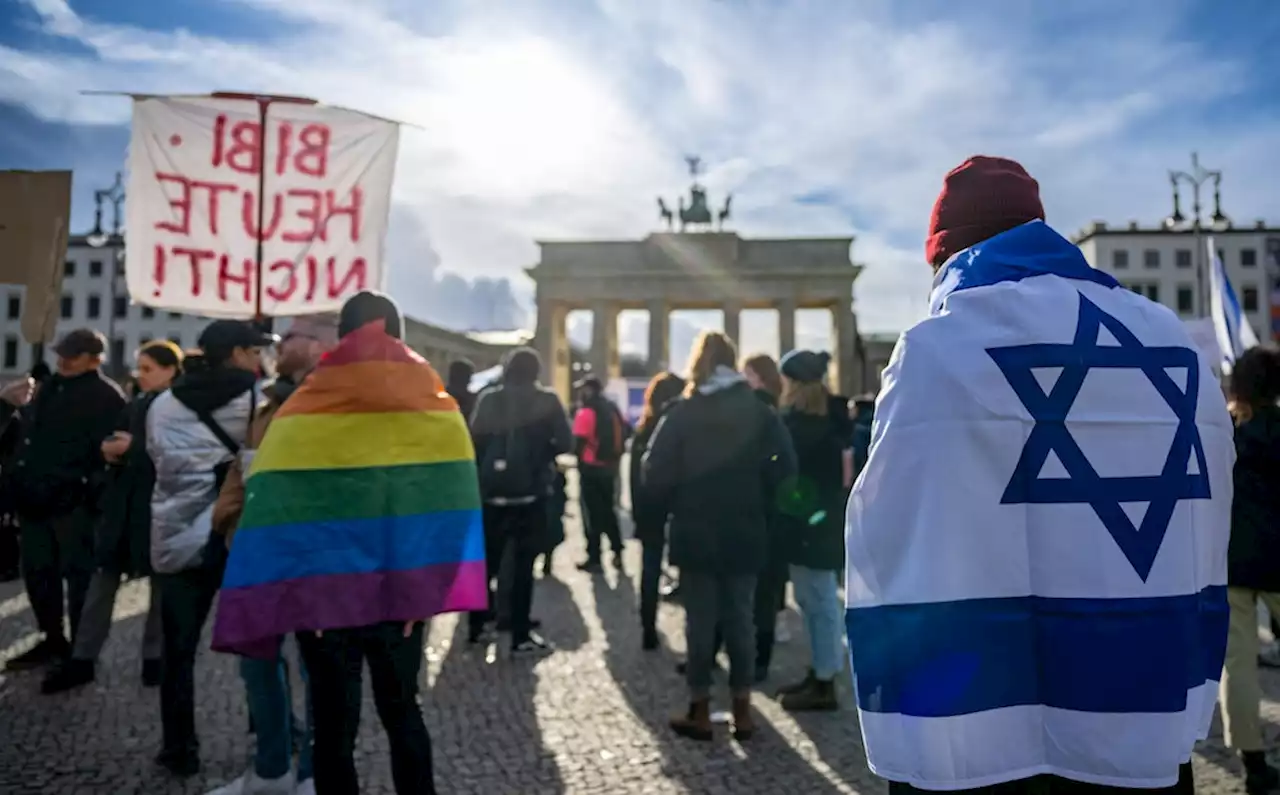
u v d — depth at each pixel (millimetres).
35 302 5562
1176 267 70000
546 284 55000
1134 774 1464
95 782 4039
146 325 62094
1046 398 1545
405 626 3061
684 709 5191
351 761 2973
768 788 4047
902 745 1502
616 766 4312
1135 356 1597
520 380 6434
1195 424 1629
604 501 9875
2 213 5570
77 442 5809
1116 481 1529
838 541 5164
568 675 5898
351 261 5477
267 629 2844
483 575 3176
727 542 4594
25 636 6672
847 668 6309
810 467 5203
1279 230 69500
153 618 5414
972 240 1815
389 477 3039
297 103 5434
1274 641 6465
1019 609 1527
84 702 5133
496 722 4953
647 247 54562
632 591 8875
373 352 3102
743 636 4715
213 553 3998
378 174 5559
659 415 6906
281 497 2939
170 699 4105
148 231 5133
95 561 5457
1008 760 1500
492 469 6266
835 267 53219
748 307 59031
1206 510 1624
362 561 2953
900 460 1559
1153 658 1487
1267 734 4727
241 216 5316
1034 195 1825
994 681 1500
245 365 4227
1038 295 1606
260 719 3812
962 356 1561
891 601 1534
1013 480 1538
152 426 4004
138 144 5129
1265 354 4012
